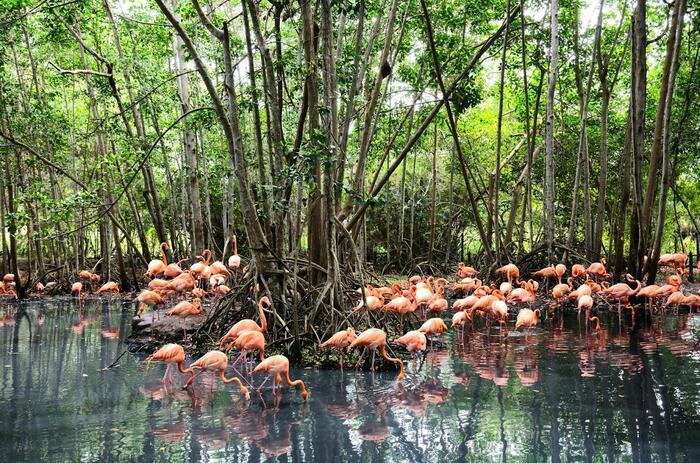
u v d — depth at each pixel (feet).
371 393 27.73
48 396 27.73
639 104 54.54
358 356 33.76
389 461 19.69
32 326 49.90
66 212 52.19
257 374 31.60
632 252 57.36
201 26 58.90
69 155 85.40
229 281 58.70
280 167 39.78
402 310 39.29
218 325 39.27
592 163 83.61
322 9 37.70
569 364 32.63
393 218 102.32
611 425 22.68
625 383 28.45
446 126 90.94
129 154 53.78
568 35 67.00
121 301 67.56
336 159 35.32
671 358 33.63
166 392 28.37
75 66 81.10
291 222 54.29
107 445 21.27
